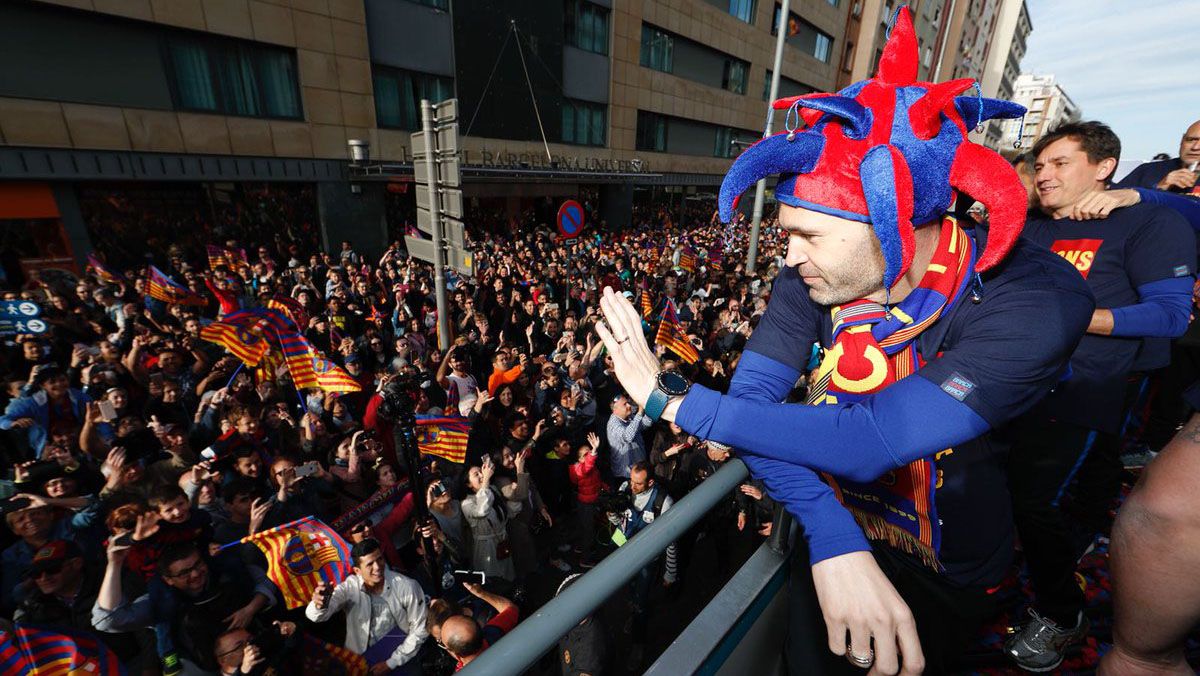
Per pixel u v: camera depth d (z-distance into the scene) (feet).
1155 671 1.98
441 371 22.02
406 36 50.90
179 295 29.04
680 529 2.54
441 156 18.95
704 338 32.53
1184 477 1.67
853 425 2.29
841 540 2.44
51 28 34.19
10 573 10.60
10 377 19.07
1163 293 4.78
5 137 33.50
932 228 2.52
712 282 44.75
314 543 10.85
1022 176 6.22
